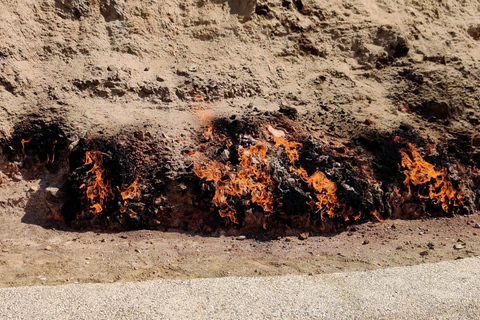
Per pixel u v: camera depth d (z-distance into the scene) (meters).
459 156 10.47
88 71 10.30
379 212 9.45
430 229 9.33
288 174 9.19
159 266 7.71
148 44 10.95
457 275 6.98
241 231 8.85
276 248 8.43
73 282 7.11
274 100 10.72
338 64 11.76
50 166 9.36
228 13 11.62
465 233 9.20
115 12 10.99
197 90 10.47
